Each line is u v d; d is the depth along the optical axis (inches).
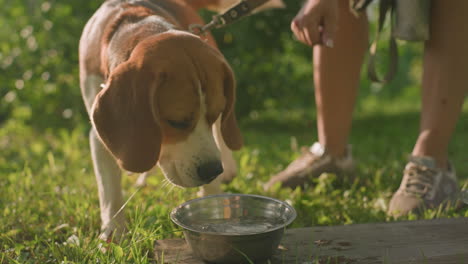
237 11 68.1
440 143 70.2
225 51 138.4
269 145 109.0
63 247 62.0
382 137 127.1
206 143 59.2
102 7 68.4
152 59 58.3
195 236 56.4
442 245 58.9
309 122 148.6
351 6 71.7
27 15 133.0
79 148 98.3
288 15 137.3
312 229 61.7
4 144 105.5
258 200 60.4
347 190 75.6
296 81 149.7
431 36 69.8
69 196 71.4
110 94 58.4
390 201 71.5
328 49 75.5
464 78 69.0
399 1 69.6
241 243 55.7
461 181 84.0
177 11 70.4
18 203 70.4
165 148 59.9
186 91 58.2
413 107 216.1
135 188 74.6
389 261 57.2
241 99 141.2
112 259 59.4
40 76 129.3
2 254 60.7
